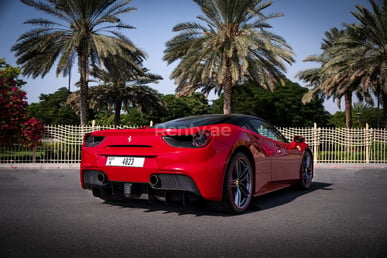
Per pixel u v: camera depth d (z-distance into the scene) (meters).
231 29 16.98
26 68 16.22
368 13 16.88
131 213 3.41
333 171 9.52
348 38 18.25
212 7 16.98
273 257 2.15
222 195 3.16
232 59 15.71
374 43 18.23
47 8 15.93
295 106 33.28
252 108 34.38
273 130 4.51
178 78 16.81
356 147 13.90
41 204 3.96
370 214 3.40
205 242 2.45
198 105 52.50
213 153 3.09
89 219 3.16
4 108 10.92
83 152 3.68
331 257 2.15
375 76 17.78
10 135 11.05
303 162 5.18
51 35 15.80
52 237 2.56
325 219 3.17
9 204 3.96
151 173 3.12
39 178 7.19
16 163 11.58
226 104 18.16
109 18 16.53
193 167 2.99
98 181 3.53
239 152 3.43
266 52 16.22
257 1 16.12
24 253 2.20
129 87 29.16
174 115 48.81
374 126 53.53
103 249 2.29
